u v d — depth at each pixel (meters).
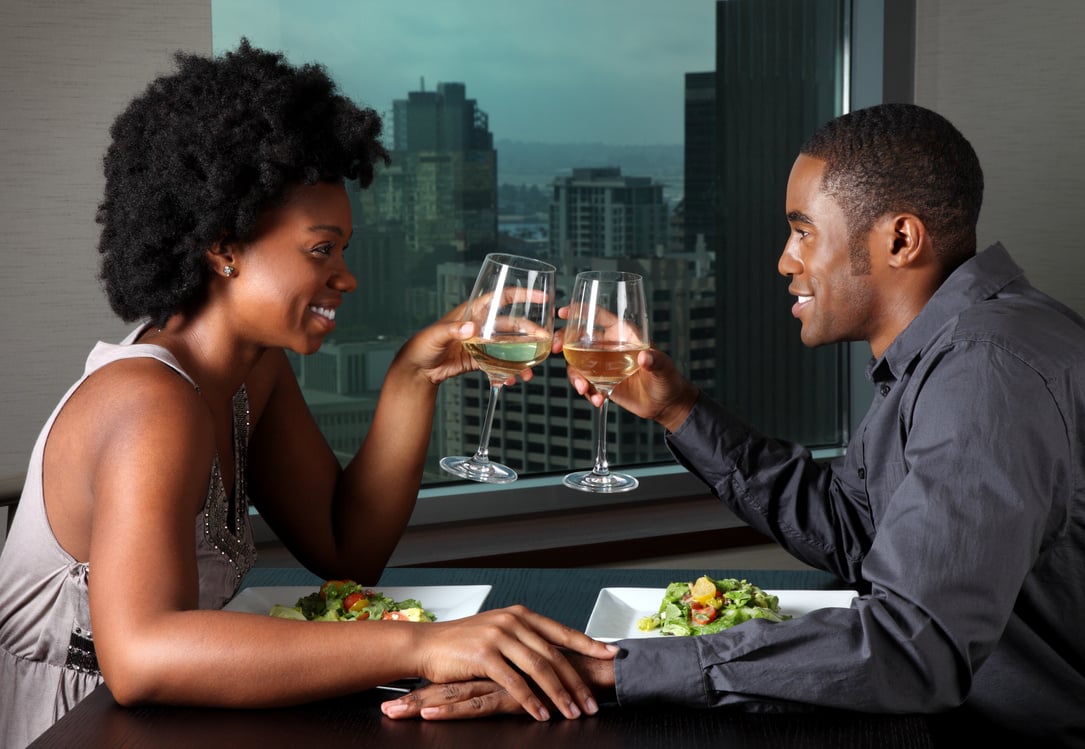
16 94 1.81
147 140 1.02
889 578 0.92
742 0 2.34
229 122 0.98
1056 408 0.99
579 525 2.24
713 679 0.86
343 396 2.19
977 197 1.17
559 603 1.17
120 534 0.88
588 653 0.89
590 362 1.16
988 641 0.92
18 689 1.07
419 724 0.84
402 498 1.30
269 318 1.04
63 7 1.82
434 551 2.10
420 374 1.27
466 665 0.86
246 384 1.23
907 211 1.13
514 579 1.27
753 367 2.45
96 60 1.85
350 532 1.30
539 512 2.27
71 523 1.00
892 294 1.17
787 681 0.86
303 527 1.31
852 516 1.32
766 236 2.43
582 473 1.30
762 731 0.83
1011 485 0.94
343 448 2.21
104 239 1.06
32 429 1.89
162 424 0.92
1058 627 1.07
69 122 1.84
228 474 1.15
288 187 1.01
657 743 0.80
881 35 2.29
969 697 1.11
